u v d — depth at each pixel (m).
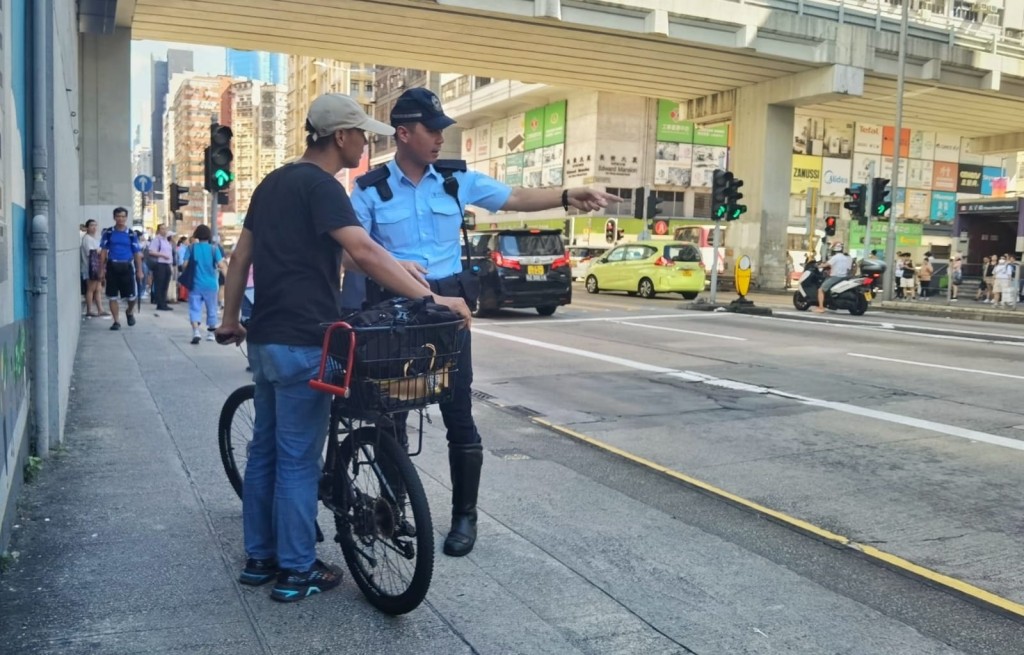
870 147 52.41
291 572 3.25
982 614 3.32
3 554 3.39
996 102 34.03
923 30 29.52
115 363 8.96
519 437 6.21
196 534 3.90
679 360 10.33
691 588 3.50
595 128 45.09
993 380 8.91
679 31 25.16
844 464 5.56
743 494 4.88
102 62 22.47
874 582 3.63
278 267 3.11
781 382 8.75
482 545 3.92
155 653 2.80
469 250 3.81
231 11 22.69
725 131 47.78
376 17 23.27
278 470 3.23
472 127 59.38
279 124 145.88
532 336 12.84
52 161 5.05
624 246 26.16
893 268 24.66
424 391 3.02
